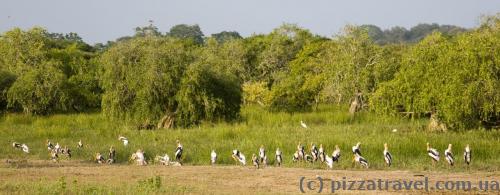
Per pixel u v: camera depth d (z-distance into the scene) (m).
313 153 139.00
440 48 192.00
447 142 157.25
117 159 159.38
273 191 94.75
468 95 170.50
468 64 173.25
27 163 146.38
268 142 166.12
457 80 173.62
